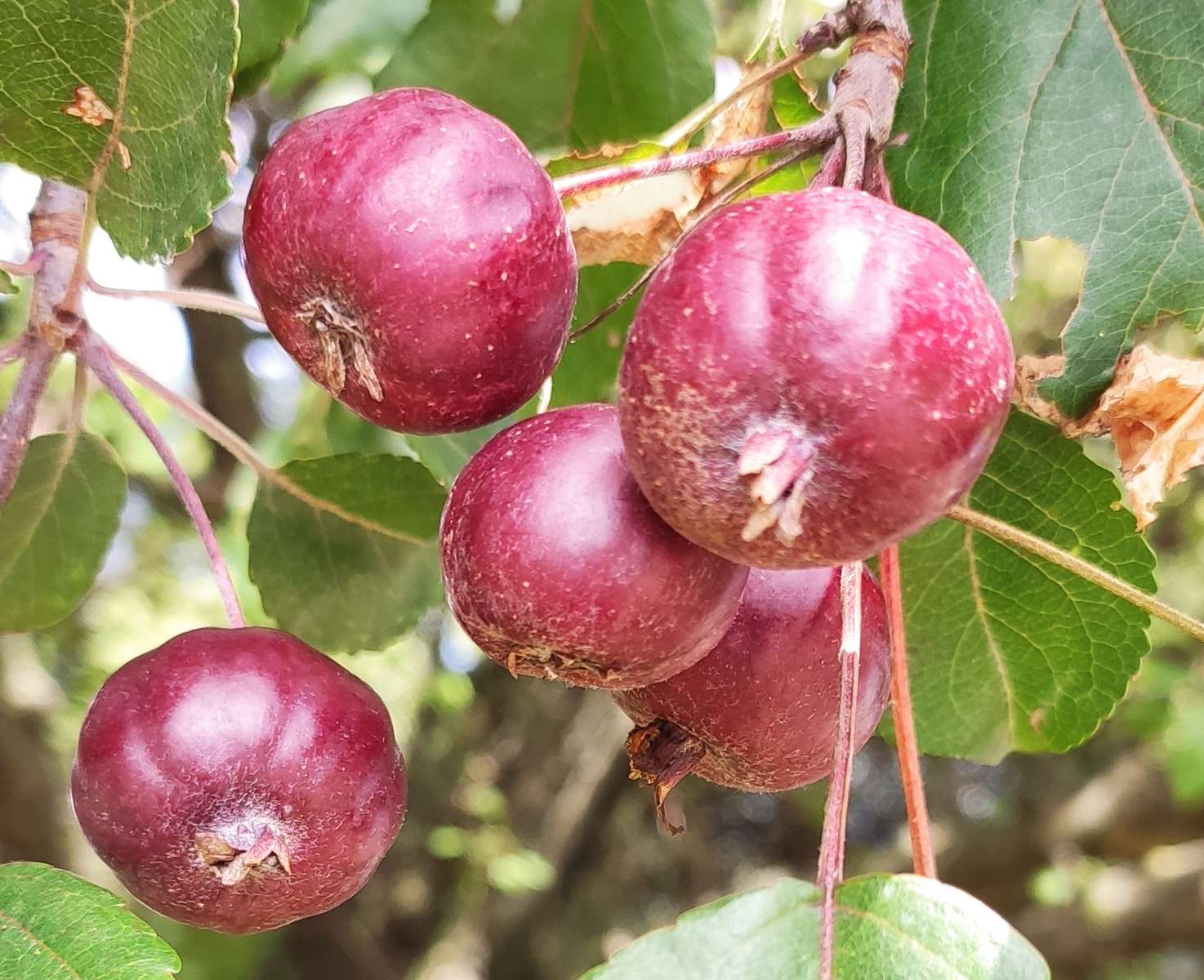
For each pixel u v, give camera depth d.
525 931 0.58
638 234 0.14
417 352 0.09
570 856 0.58
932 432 0.08
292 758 0.11
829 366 0.08
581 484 0.09
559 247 0.10
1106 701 0.16
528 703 0.58
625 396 0.09
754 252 0.08
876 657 0.12
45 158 0.11
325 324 0.10
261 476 0.16
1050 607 0.16
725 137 0.15
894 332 0.08
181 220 0.10
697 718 0.11
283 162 0.10
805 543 0.08
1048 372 0.12
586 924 0.59
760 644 0.11
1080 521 0.15
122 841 0.11
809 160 0.14
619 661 0.10
